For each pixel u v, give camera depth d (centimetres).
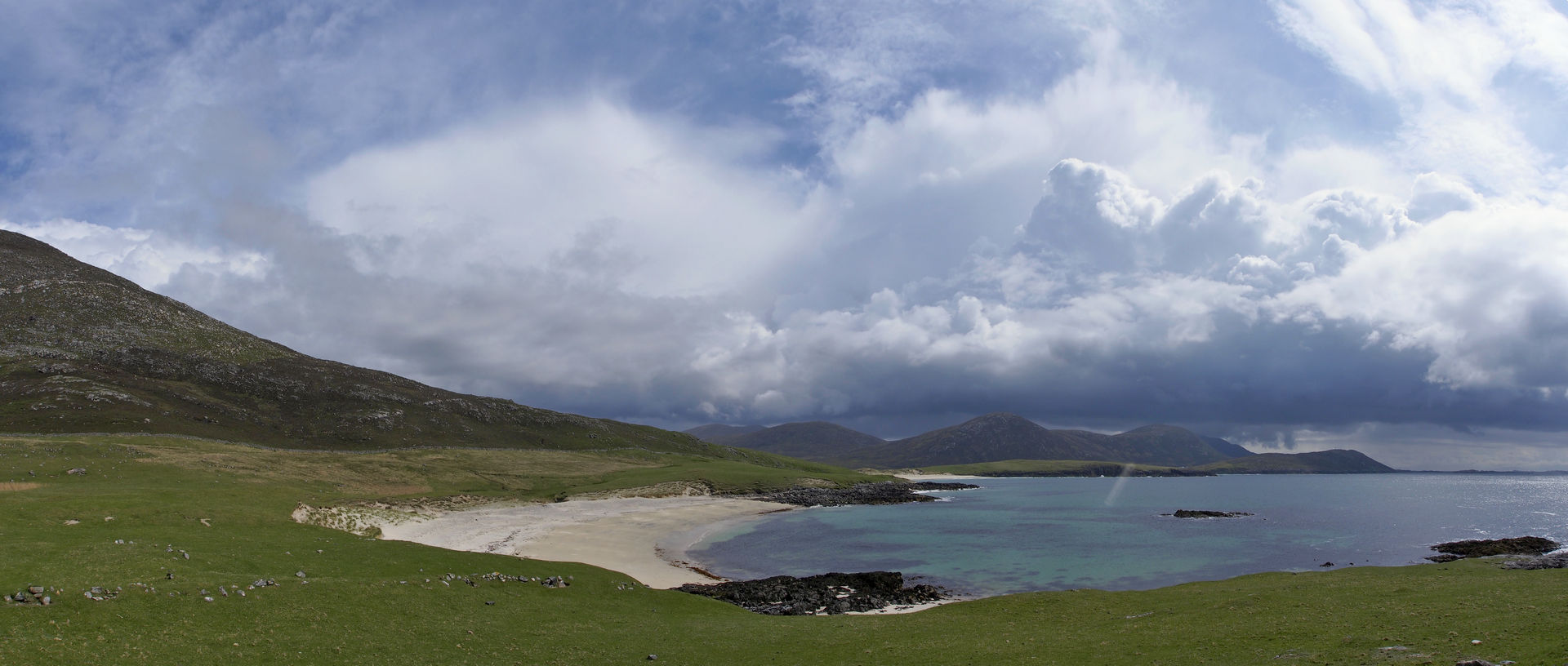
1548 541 9562
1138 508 17688
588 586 5419
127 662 2867
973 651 3912
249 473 10675
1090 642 3978
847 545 10244
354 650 3431
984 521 14000
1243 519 14588
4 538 4372
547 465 18312
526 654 3753
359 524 8050
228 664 3053
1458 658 2842
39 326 19200
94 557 4044
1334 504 19988
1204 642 3725
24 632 2931
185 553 4534
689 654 4016
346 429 18725
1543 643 2916
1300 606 4475
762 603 6406
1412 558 8875
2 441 9912
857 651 4072
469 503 12431
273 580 4069
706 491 17325
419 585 4569
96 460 9438
